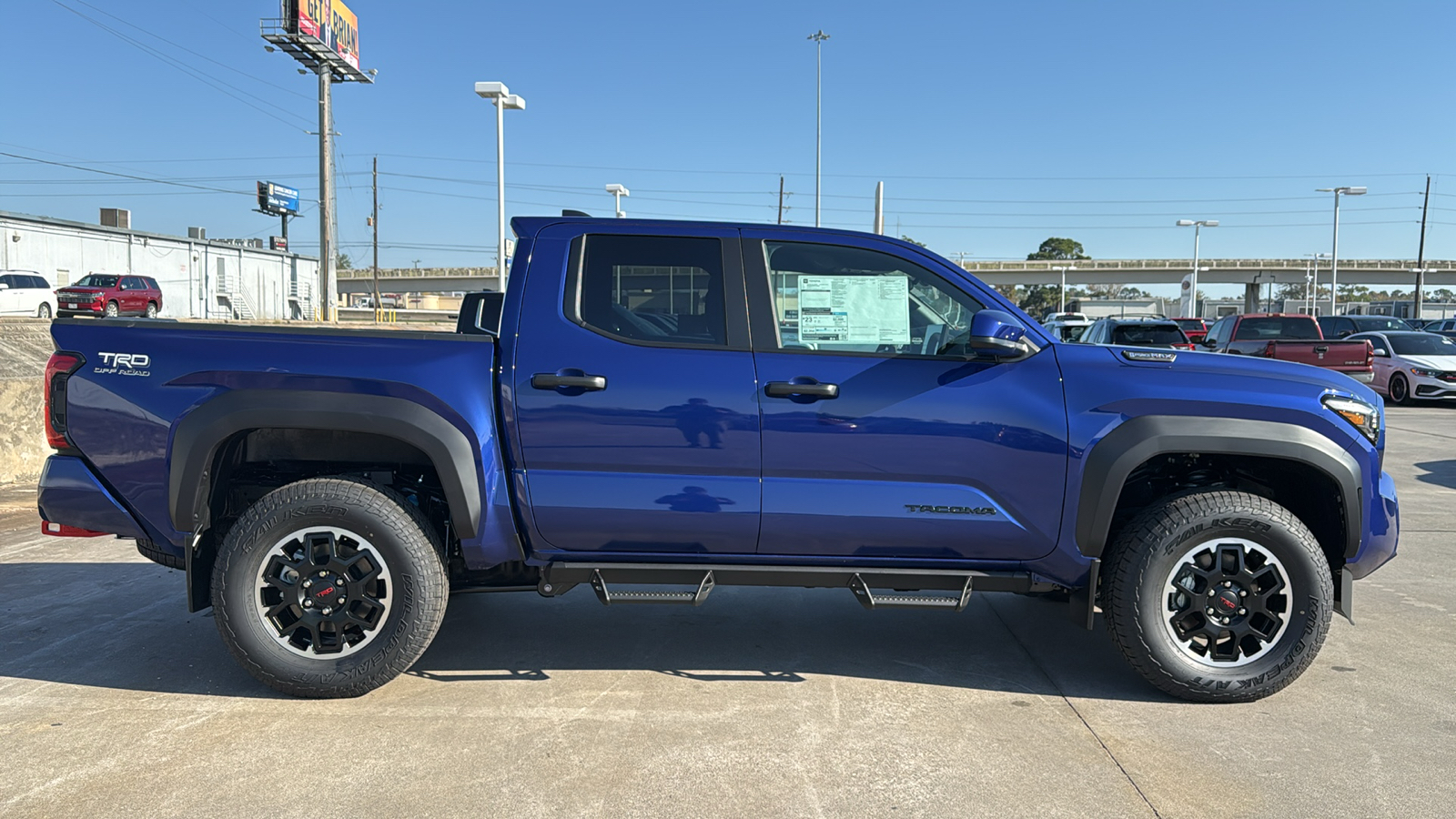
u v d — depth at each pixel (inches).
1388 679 146.9
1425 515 275.3
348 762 116.0
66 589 190.4
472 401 132.3
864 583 135.3
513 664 151.6
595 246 138.9
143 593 187.8
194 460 130.2
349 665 132.6
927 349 137.9
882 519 133.6
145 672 145.6
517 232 140.4
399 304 3907.5
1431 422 547.8
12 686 139.4
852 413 131.7
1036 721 130.9
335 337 133.1
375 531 130.8
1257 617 137.9
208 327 133.6
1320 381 138.0
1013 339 128.9
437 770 114.1
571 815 103.7
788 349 136.1
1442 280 3307.1
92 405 132.8
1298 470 142.9
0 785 109.0
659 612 181.3
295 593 132.4
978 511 133.7
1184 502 133.9
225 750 118.8
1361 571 140.7
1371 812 106.0
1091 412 133.3
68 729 124.6
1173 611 136.0
